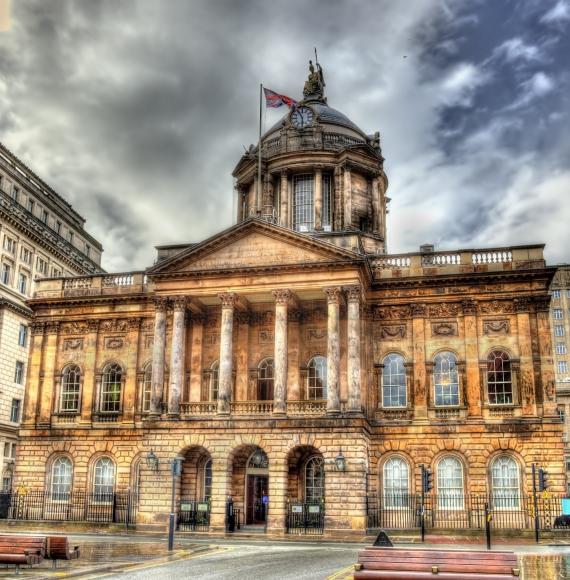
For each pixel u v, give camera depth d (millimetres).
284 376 46938
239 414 47062
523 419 47469
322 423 45250
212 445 46562
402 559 17750
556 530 43344
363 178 62750
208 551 31266
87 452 53531
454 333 50125
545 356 48219
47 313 57156
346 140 63719
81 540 36750
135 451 52812
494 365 49125
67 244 88625
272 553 30609
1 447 70688
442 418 48719
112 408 54594
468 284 50344
